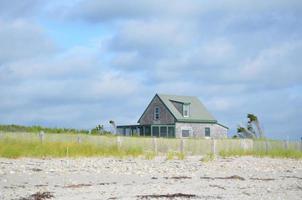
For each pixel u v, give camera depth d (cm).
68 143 2908
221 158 2936
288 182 1666
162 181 1648
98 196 1252
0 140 2778
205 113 5938
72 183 1586
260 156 3291
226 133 6109
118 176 1797
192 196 1253
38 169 1958
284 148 3697
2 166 2033
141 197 1227
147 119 5944
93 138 3219
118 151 2942
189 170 2064
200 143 3559
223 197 1248
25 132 3097
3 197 1238
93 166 2145
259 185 1553
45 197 1235
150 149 3353
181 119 5612
